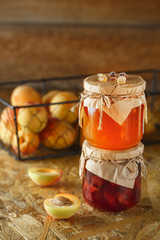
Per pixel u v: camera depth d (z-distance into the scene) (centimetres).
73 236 59
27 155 81
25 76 123
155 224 61
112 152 61
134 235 59
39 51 121
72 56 124
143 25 125
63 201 62
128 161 61
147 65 129
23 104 84
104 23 122
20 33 118
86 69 126
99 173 61
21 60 121
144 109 61
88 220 62
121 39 125
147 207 65
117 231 60
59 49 122
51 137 80
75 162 79
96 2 120
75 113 81
